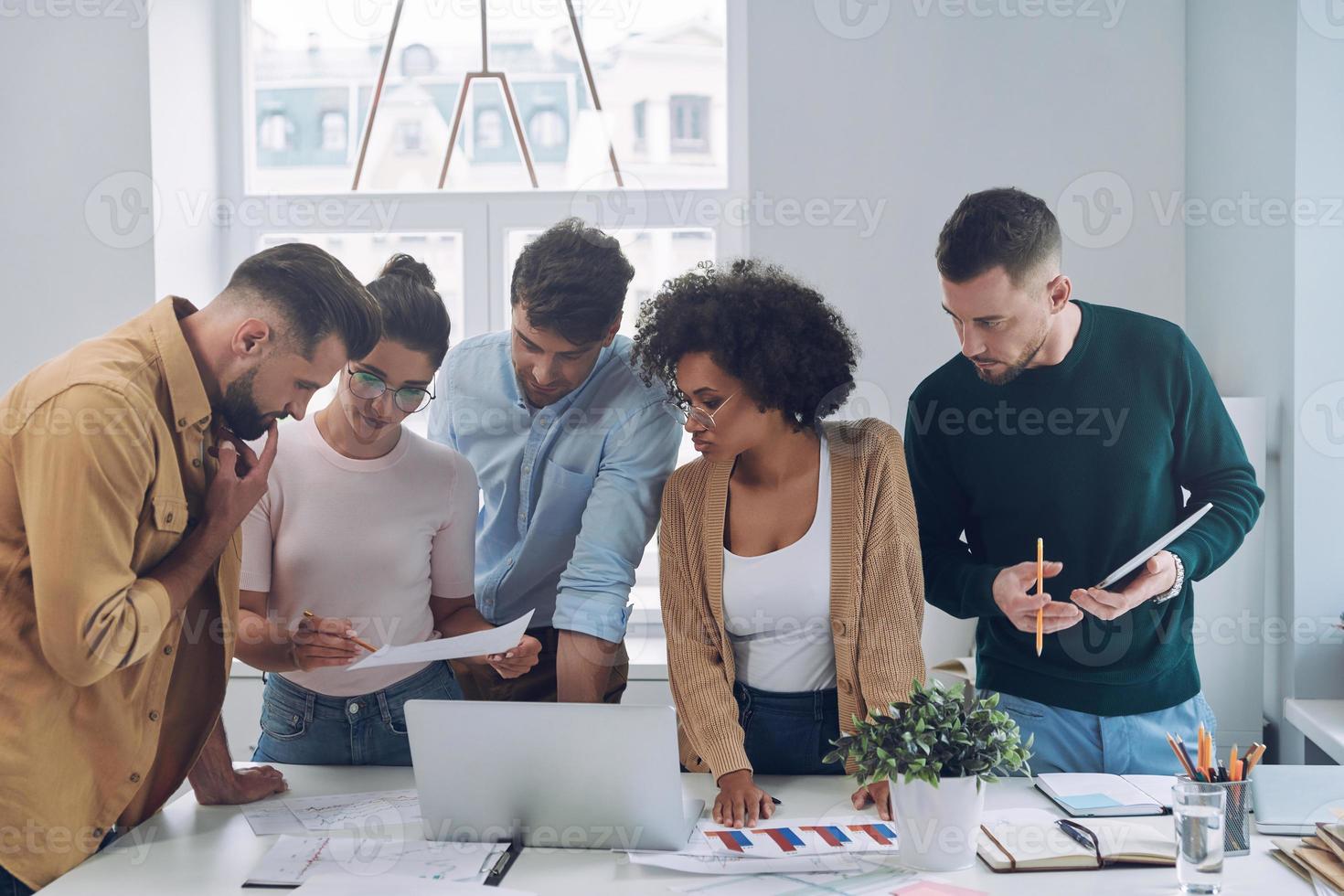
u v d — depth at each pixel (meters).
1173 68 2.55
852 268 2.63
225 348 1.84
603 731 1.51
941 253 2.04
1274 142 2.33
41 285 2.72
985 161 2.60
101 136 2.68
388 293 2.13
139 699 1.69
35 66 2.68
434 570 2.21
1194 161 2.53
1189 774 1.53
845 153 2.62
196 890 1.46
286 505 2.09
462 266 2.91
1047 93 2.58
